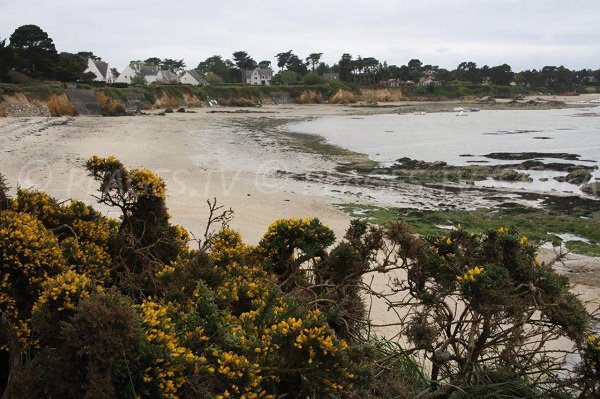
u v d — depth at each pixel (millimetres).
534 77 155875
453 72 154500
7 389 2957
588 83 165000
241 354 3268
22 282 3742
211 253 5105
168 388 2873
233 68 135625
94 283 3268
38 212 5062
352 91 109750
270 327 3508
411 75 139125
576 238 15641
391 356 4070
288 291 4891
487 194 21781
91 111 58781
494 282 3377
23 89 53938
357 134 45844
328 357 3105
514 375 3869
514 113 76500
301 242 4961
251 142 38000
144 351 2898
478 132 48281
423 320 4184
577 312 3484
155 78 114688
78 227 4941
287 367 3188
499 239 3842
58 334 2965
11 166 22141
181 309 3750
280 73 129375
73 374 2809
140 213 5172
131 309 2965
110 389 2725
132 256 4848
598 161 30250
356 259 4793
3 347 3322
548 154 33250
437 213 18156
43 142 31031
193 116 62938
